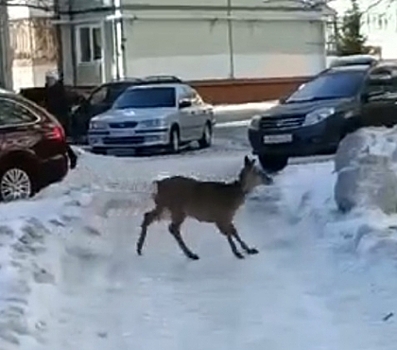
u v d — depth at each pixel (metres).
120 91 27.03
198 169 18.20
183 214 9.73
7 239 9.64
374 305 7.28
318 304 7.50
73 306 7.74
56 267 8.78
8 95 14.34
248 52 42.56
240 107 40.44
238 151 23.88
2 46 34.72
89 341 6.77
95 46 40.81
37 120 14.42
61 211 11.84
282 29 43.59
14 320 6.81
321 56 44.78
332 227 10.04
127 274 8.95
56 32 42.16
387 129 15.02
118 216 12.37
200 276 8.78
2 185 13.89
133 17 39.34
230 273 8.86
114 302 7.88
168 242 10.50
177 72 40.59
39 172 14.23
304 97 17.88
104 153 23.83
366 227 9.27
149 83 25.72
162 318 7.36
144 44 39.75
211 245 10.23
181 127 24.12
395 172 10.90
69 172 16.80
